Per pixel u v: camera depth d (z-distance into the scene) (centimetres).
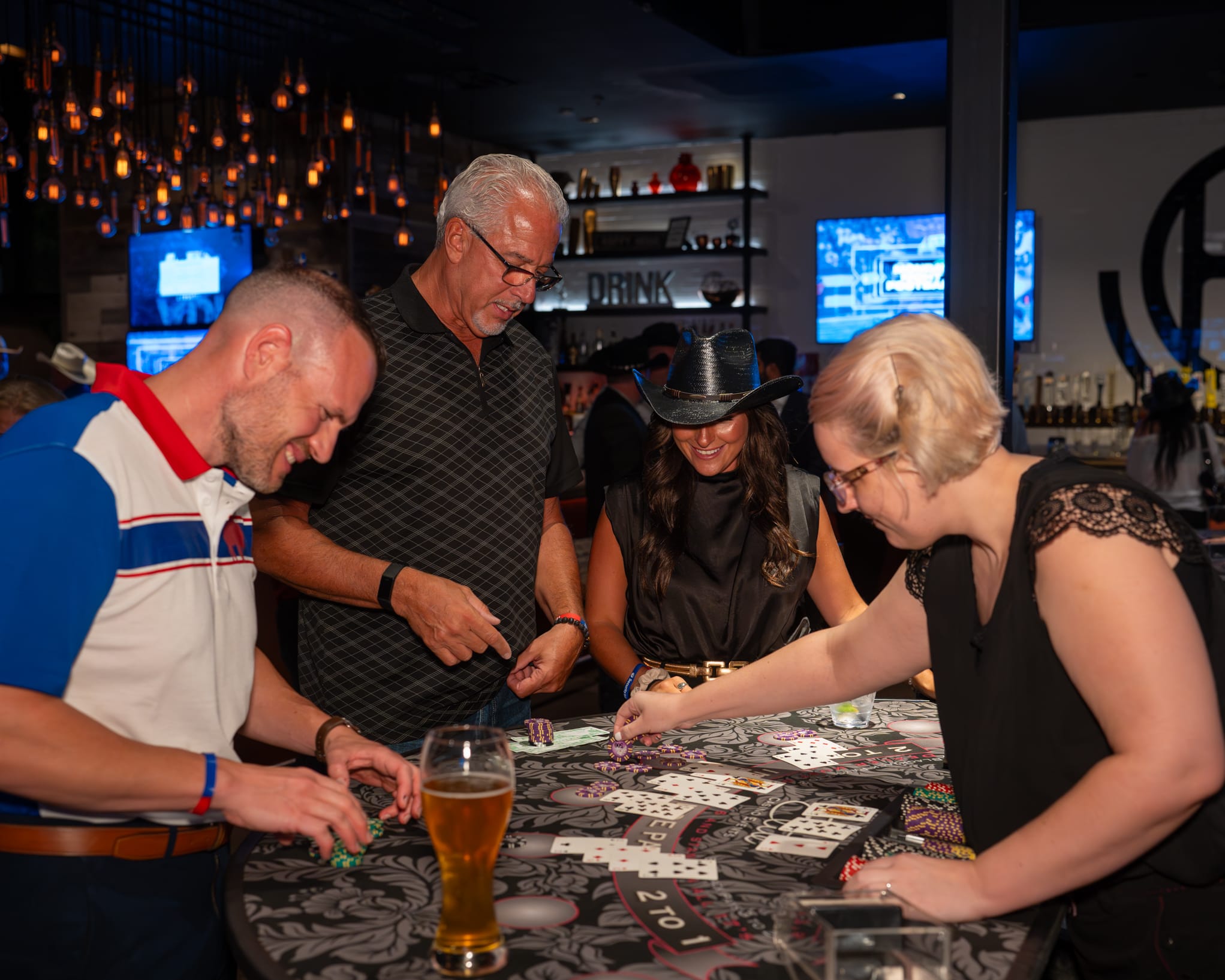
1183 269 744
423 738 216
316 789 128
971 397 121
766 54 595
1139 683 110
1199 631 113
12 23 632
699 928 114
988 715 129
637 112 745
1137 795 108
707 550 230
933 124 780
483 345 222
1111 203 757
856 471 126
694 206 858
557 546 240
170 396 137
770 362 546
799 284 836
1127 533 114
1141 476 588
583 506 555
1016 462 130
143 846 137
